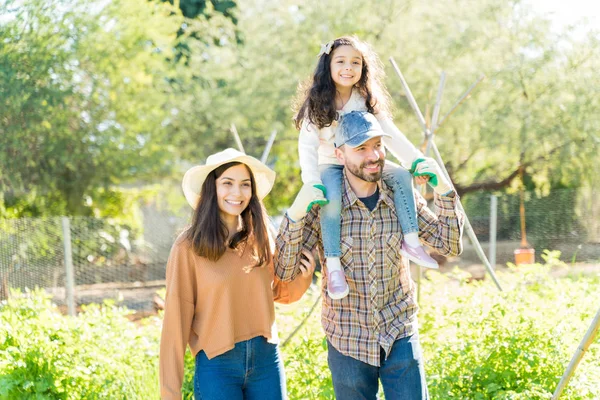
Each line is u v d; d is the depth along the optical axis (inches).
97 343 187.0
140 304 374.6
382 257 119.0
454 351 170.9
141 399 173.2
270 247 132.1
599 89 470.3
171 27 521.7
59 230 362.0
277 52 519.8
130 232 467.2
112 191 519.2
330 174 123.1
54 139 470.9
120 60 492.7
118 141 493.0
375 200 121.6
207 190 122.4
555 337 166.1
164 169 537.3
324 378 168.6
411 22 488.4
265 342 122.8
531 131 473.7
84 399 173.3
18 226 346.6
